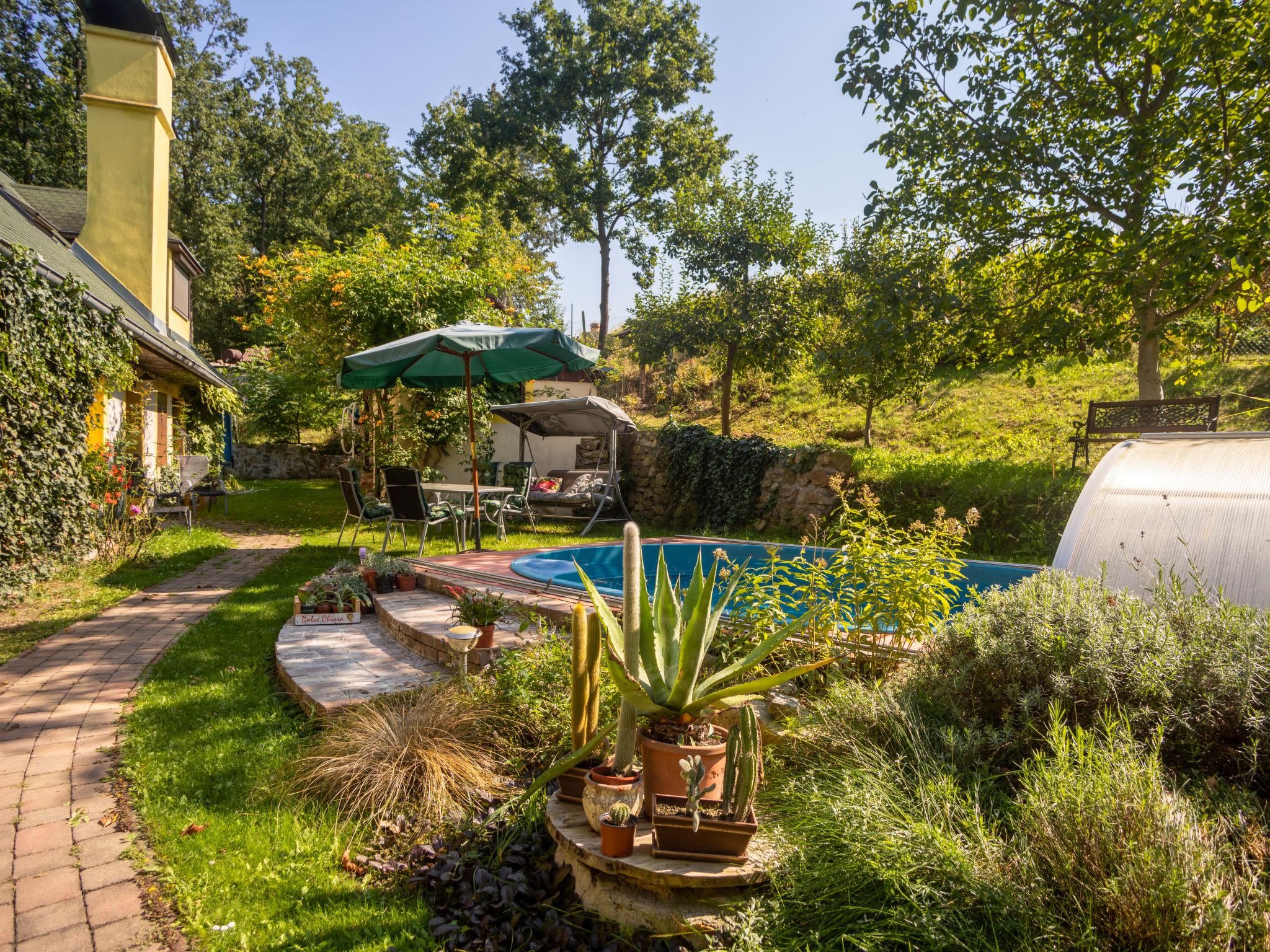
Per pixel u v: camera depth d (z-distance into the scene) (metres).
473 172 25.64
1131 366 13.48
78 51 23.67
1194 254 7.26
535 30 24.39
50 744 3.41
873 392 12.27
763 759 2.68
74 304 7.18
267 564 8.33
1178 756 2.08
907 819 1.94
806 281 13.99
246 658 4.74
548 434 13.41
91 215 11.47
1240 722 2.00
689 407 19.20
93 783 3.03
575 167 25.14
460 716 3.31
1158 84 8.41
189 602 6.37
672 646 2.56
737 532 10.85
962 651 2.65
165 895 2.30
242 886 2.37
